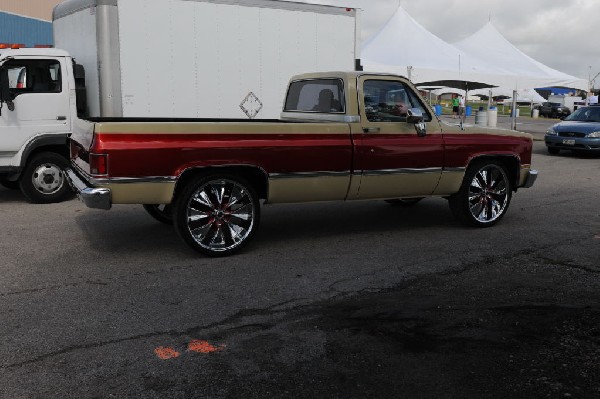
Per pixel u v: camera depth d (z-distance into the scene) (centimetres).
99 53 848
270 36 993
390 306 440
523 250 601
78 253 581
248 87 984
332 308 436
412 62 1712
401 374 333
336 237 657
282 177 575
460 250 600
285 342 375
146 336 383
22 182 834
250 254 582
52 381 323
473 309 433
